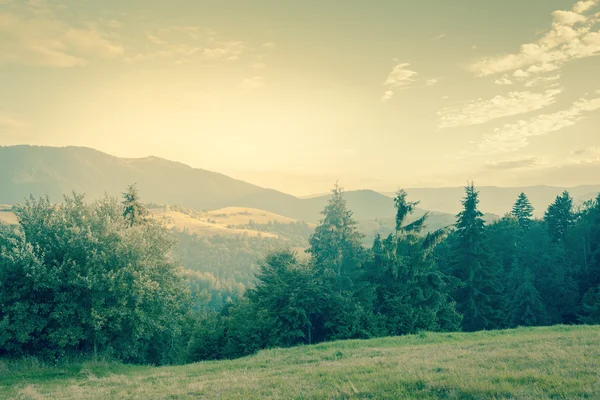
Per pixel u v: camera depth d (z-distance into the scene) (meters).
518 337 17.52
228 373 14.16
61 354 20.05
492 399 7.07
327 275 33.28
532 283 43.38
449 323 35.12
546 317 42.31
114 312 20.34
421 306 34.44
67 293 19.86
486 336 20.66
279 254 39.41
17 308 18.80
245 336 32.88
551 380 7.99
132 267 21.61
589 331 17.59
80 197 23.78
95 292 20.41
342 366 12.67
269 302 32.31
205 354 37.62
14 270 19.39
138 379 14.62
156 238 26.66
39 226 21.36
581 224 53.00
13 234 20.62
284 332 29.72
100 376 16.73
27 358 19.14
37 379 16.03
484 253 41.59
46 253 20.42
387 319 32.03
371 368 11.61
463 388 7.78
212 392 10.27
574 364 9.47
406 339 21.06
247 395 9.35
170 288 25.42
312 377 11.07
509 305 44.62
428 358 12.77
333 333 30.62
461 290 42.22
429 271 36.53
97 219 22.41
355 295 33.75
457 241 43.56
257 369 14.62
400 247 37.34
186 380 13.34
